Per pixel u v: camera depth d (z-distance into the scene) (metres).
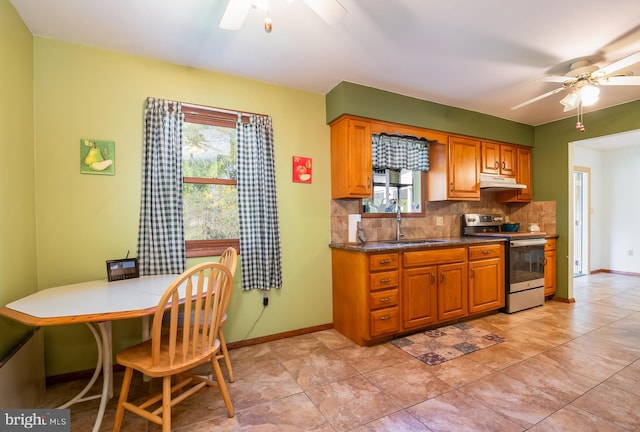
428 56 2.28
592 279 5.00
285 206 2.77
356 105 2.73
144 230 2.18
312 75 2.57
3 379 1.39
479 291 3.09
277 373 2.09
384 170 3.37
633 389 1.82
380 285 2.53
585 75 2.28
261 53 2.22
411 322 2.68
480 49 2.19
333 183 2.97
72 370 2.04
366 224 3.21
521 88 2.87
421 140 3.41
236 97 2.56
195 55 2.24
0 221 1.53
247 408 1.70
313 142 2.91
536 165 4.08
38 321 1.23
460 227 3.89
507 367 2.11
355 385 1.92
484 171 3.64
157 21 1.84
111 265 1.97
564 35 2.02
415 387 1.89
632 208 5.26
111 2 1.67
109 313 1.31
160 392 1.88
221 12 1.76
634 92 2.98
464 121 3.41
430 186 3.55
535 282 3.51
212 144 2.52
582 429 1.49
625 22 1.88
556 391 1.81
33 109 1.92
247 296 2.58
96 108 2.10
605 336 2.63
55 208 1.99
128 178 2.19
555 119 3.84
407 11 1.77
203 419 1.61
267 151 2.63
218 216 2.54
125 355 1.46
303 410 1.68
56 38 2.00
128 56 2.20
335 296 2.94
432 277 2.80
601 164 5.59
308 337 2.76
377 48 2.16
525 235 3.45
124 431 1.54
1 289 1.53
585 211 5.35
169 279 2.02
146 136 2.19
